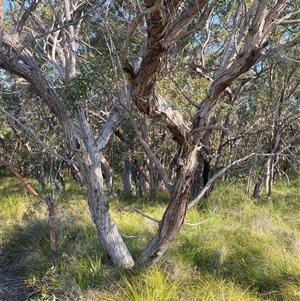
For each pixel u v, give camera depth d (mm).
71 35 4586
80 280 3977
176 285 3695
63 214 5871
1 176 14172
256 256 4336
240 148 9070
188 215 5941
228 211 6590
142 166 9438
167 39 2365
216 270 4141
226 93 6824
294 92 7918
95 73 3514
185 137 3309
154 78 2576
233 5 3936
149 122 7312
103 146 4336
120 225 5801
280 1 3107
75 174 10852
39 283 4059
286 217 6348
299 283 3707
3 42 3795
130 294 3545
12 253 5125
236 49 3164
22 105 8609
